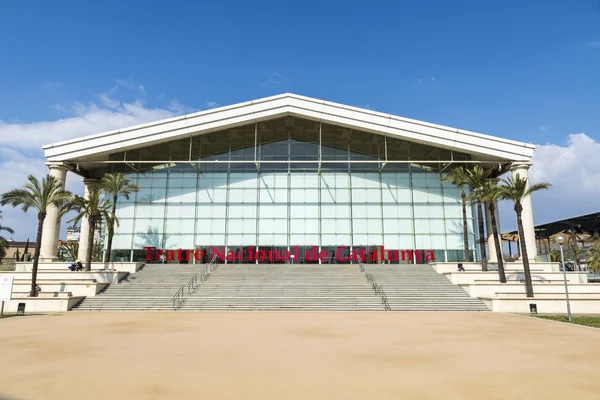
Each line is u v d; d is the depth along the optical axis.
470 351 13.27
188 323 20.62
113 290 31.00
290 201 43.69
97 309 27.50
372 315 24.61
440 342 15.02
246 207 43.56
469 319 22.64
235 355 12.52
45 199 29.64
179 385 9.12
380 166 44.00
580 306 27.03
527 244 38.19
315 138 44.25
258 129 44.06
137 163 43.59
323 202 43.72
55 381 9.47
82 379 9.64
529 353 12.96
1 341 15.21
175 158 43.56
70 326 19.50
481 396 8.35
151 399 8.11
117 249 42.47
